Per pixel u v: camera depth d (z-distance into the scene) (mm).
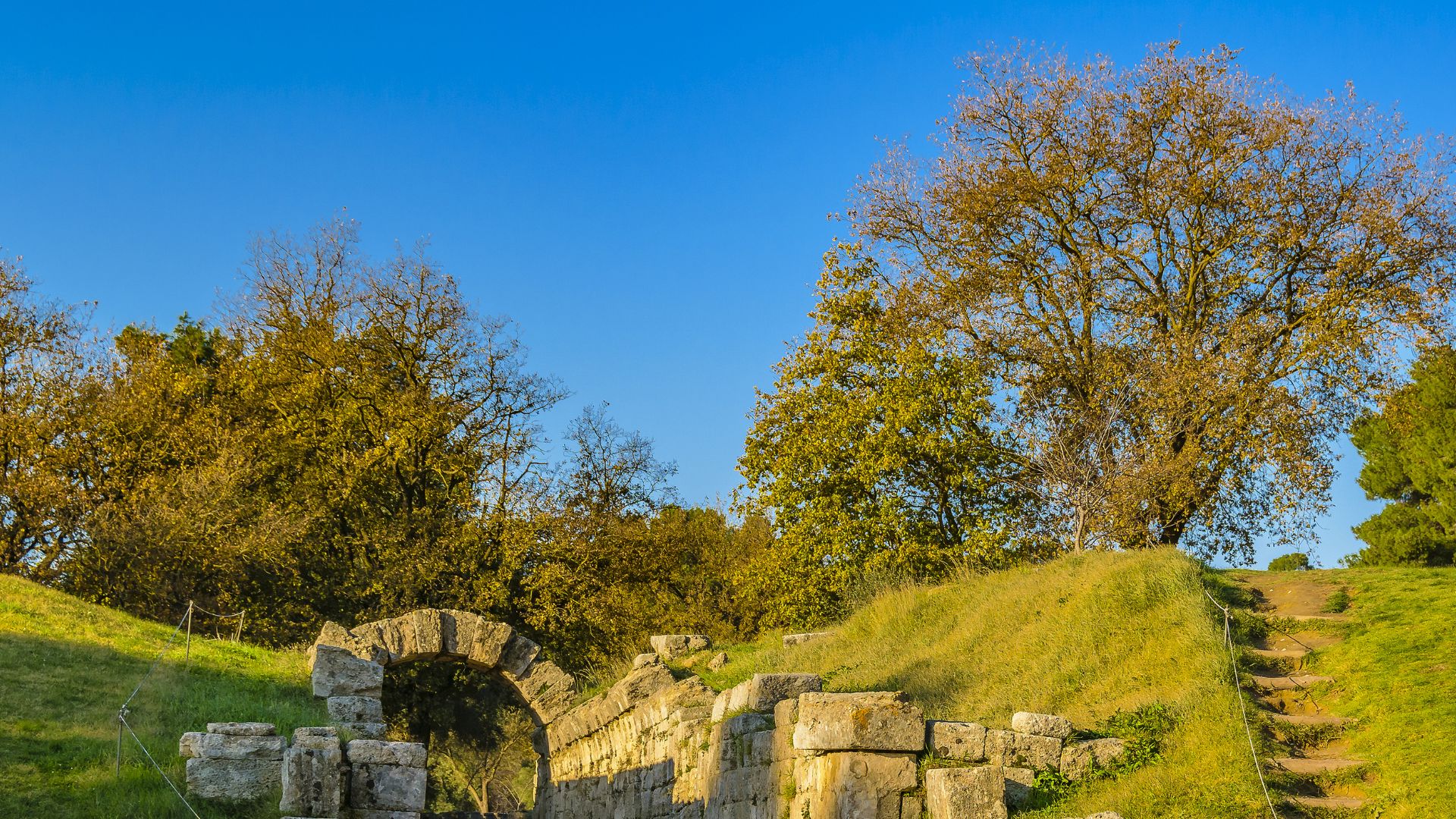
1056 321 34406
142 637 23172
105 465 37750
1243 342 31438
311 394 38344
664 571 41375
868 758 12000
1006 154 35312
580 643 37625
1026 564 23266
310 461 39531
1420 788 11617
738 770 14961
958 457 31750
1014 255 35188
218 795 15625
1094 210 34656
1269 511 32281
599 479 41031
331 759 15578
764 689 15008
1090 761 12812
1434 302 31500
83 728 17625
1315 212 32531
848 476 32062
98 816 14844
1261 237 32844
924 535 31453
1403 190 32531
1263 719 13367
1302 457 30938
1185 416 31297
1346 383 32062
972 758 12445
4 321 37750
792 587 31906
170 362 43875
